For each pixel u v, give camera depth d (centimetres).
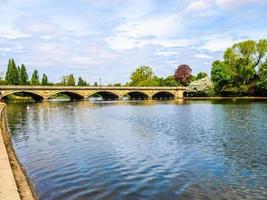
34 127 4984
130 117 6556
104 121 5822
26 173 2334
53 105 11525
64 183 2091
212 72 15788
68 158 2797
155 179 2166
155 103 12581
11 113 7762
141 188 1983
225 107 8962
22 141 3709
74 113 7719
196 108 8912
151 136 3962
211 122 5391
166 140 3662
